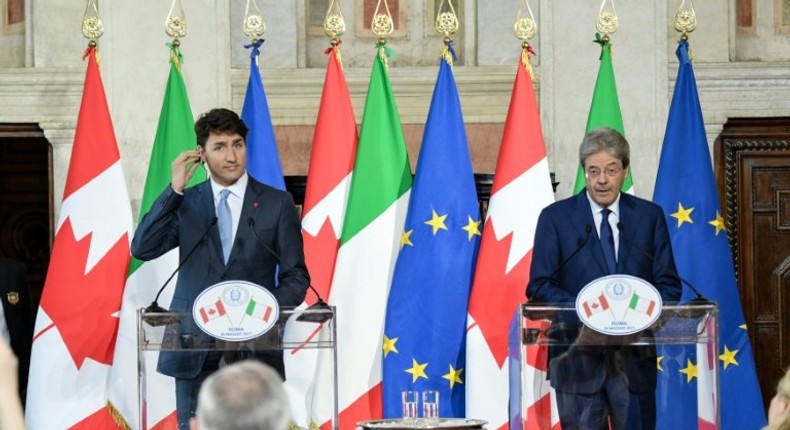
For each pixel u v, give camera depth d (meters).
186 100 13.91
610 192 11.30
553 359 9.47
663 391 9.48
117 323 13.39
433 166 13.54
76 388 13.22
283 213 11.42
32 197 17.86
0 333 14.17
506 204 13.39
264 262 11.32
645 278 11.24
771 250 16.47
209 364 9.55
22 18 16.28
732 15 16.20
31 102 15.90
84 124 13.68
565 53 15.93
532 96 13.71
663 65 15.88
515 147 13.58
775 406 6.55
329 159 13.88
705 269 13.69
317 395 9.84
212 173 11.49
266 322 9.59
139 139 15.74
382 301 13.48
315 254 13.66
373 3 16.45
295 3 16.20
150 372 9.50
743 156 16.44
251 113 14.02
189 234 11.43
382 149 13.77
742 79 16.06
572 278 11.29
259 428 5.53
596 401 9.47
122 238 13.51
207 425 5.54
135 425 13.26
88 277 13.38
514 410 10.05
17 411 5.49
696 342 9.46
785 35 16.47
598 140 11.34
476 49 16.20
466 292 13.33
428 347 13.20
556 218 11.42
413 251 13.35
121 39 15.79
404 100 16.09
